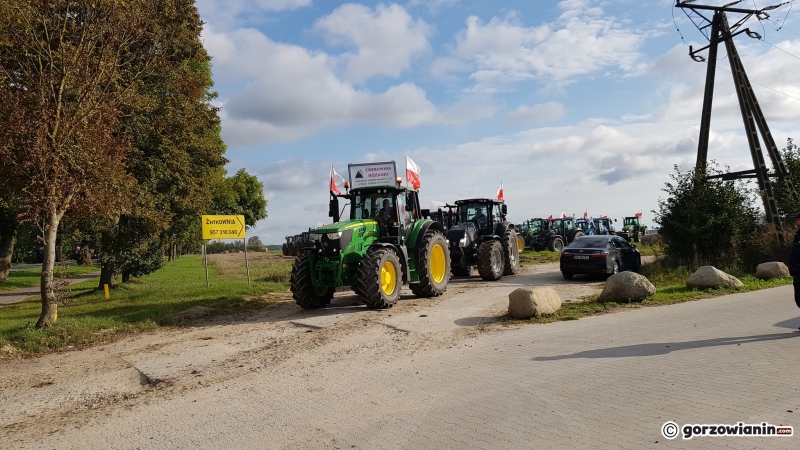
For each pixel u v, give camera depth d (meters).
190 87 18.89
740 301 10.36
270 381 6.65
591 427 4.39
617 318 9.35
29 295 21.78
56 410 5.97
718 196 15.92
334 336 9.15
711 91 18.05
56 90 10.65
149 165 17.19
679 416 4.50
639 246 36.88
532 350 7.32
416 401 5.46
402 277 12.70
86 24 10.80
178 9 17.86
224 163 21.22
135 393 6.54
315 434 4.73
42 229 10.52
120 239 19.05
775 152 17.14
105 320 11.33
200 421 5.29
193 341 9.51
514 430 4.45
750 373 5.57
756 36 17.16
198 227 25.03
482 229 19.17
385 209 13.07
